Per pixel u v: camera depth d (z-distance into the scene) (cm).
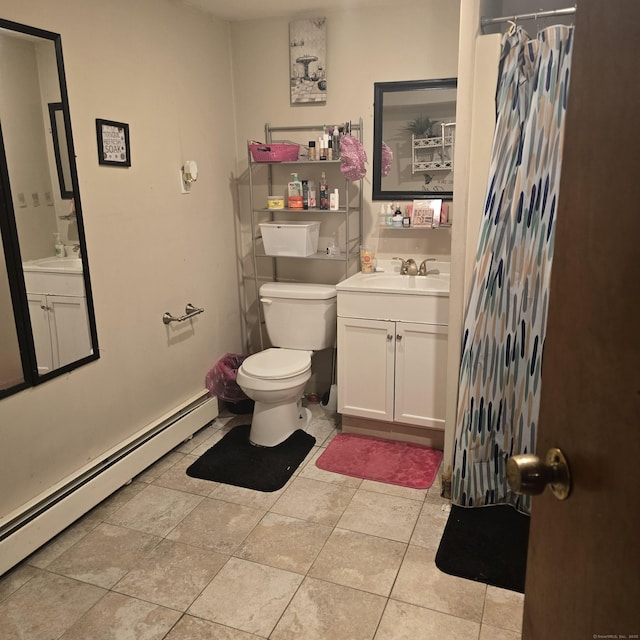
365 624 188
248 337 385
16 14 203
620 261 63
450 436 255
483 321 234
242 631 186
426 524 241
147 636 185
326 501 258
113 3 247
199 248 323
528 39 219
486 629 185
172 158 294
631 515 61
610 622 65
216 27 324
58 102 222
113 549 226
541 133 214
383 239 332
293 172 346
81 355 243
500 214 225
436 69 303
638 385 59
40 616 193
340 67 320
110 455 258
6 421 210
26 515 216
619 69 64
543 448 86
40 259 219
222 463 290
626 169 62
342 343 307
